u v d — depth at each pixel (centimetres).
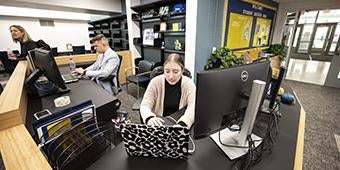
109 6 463
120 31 492
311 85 414
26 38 247
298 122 104
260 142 83
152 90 132
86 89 150
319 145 184
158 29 351
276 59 416
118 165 69
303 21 802
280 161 72
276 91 107
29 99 126
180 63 124
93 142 80
